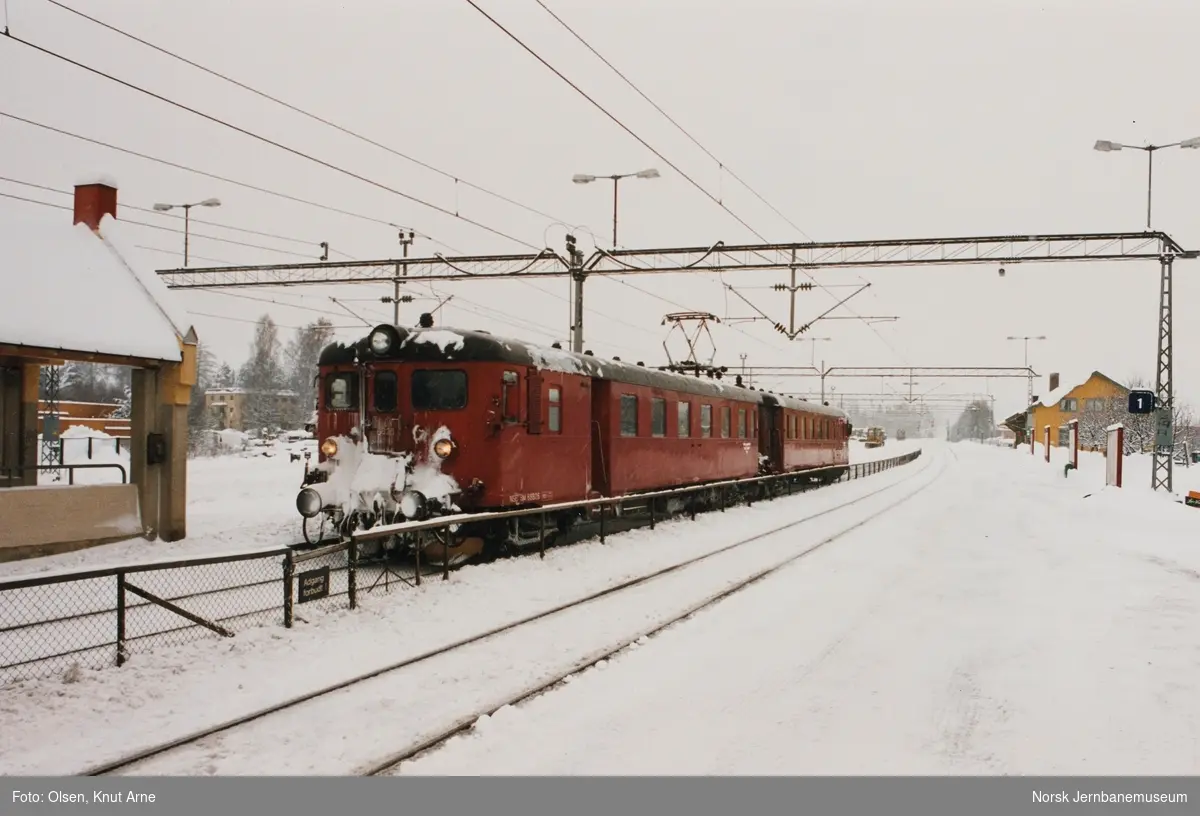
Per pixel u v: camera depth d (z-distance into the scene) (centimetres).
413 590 1073
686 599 1101
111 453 3019
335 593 1027
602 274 2248
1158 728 645
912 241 2180
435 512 1255
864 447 9738
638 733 638
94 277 1443
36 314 1277
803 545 1614
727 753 602
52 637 866
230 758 584
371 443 1336
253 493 2417
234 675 746
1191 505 2306
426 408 1325
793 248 2205
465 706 688
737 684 753
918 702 705
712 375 2528
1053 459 5491
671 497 1975
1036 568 1356
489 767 577
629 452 1755
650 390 1861
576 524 1636
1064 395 7831
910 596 1130
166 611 977
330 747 604
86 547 1330
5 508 1221
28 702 662
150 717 649
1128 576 1273
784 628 955
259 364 7688
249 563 1262
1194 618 992
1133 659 823
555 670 786
